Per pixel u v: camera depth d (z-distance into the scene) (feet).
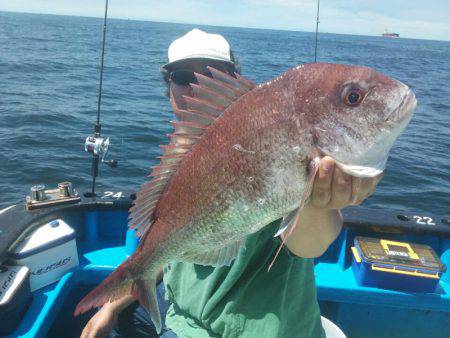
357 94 2.49
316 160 2.53
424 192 15.44
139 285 3.18
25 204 5.54
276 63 55.01
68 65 46.19
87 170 15.21
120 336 4.58
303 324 3.32
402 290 5.02
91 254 5.63
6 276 4.37
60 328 5.27
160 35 138.51
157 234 3.06
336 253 5.75
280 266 3.21
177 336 3.84
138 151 17.40
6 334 4.11
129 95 30.42
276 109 2.60
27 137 18.21
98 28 176.55
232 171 2.72
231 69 3.92
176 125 2.91
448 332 5.12
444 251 5.56
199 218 2.88
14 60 46.01
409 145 21.57
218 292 3.33
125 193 6.21
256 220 2.73
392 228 5.54
